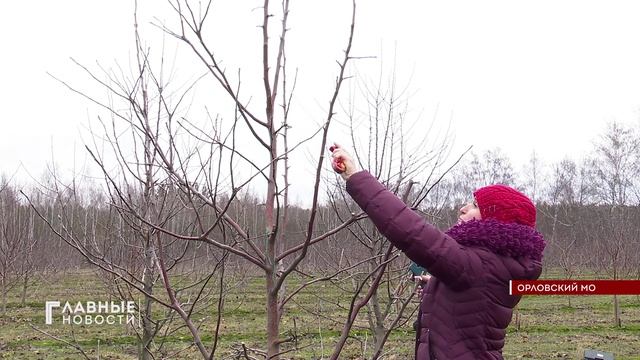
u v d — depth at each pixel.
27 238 13.70
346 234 5.20
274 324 2.14
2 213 13.05
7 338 10.63
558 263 19.06
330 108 1.87
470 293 2.03
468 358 2.03
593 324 12.49
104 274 5.79
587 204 24.44
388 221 1.98
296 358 8.39
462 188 17.44
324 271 4.96
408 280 4.00
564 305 15.10
